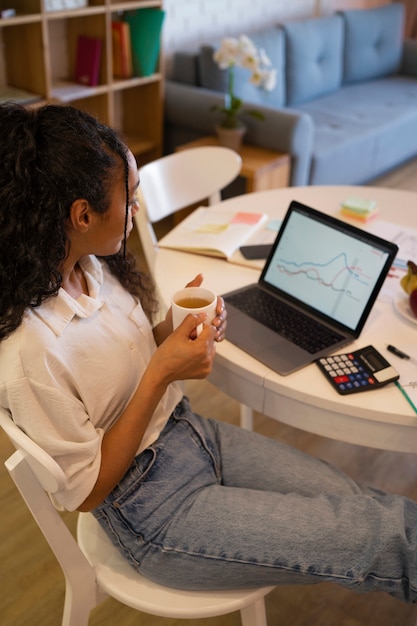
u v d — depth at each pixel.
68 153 0.91
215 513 1.10
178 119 3.55
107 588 1.13
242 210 1.91
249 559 1.06
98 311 1.09
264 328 1.36
